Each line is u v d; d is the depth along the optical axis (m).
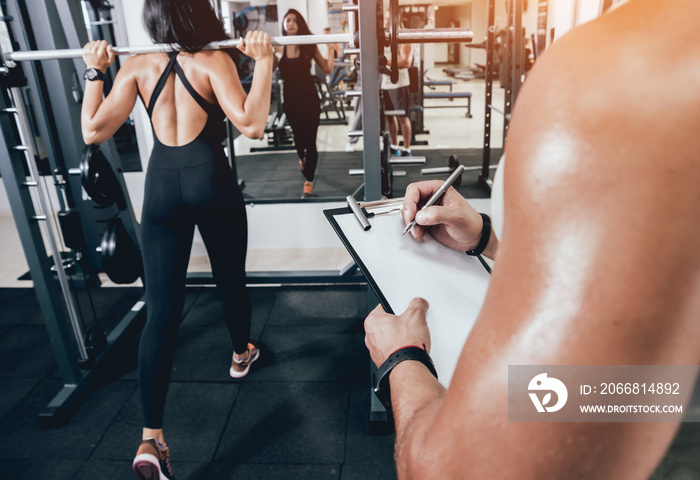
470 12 14.81
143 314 2.73
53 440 1.90
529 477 0.26
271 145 5.67
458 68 14.52
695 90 0.22
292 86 3.62
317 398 2.07
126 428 1.96
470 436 0.27
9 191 1.79
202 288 3.04
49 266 1.94
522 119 0.27
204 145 1.56
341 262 3.25
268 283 2.90
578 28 0.28
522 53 3.21
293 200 3.23
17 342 2.55
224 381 2.19
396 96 4.29
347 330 2.55
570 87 0.25
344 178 4.52
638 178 0.23
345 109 8.40
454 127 6.71
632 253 0.23
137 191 4.19
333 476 1.69
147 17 1.47
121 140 4.07
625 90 0.24
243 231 1.77
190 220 1.59
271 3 5.60
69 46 2.62
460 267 0.71
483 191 3.75
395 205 0.80
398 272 0.68
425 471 0.30
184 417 1.98
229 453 1.80
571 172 0.24
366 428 1.90
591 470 0.26
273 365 2.29
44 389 2.20
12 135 1.75
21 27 2.49
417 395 0.42
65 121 2.72
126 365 2.35
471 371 0.28
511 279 0.27
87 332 2.19
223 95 1.49
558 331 0.24
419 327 0.53
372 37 1.44
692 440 0.37
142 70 1.52
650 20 0.25
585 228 0.24
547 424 0.25
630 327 0.23
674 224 0.23
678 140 0.23
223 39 1.54
